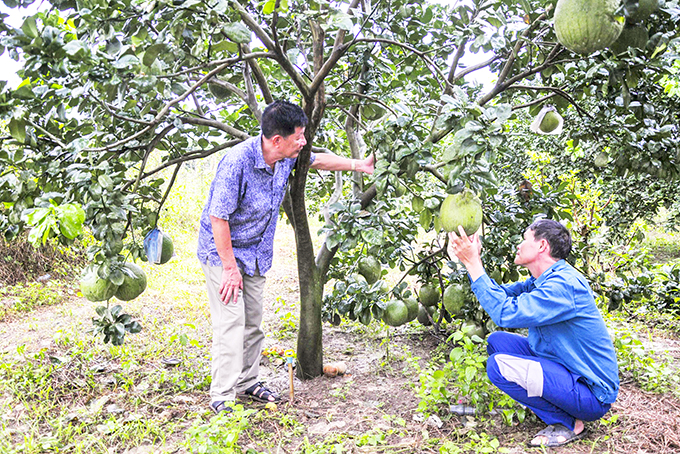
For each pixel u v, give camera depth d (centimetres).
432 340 460
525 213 370
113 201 252
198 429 245
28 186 257
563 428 271
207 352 424
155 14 216
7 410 320
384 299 389
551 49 306
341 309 370
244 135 338
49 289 643
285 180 310
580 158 605
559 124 306
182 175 1412
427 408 308
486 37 251
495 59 350
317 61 317
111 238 255
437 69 293
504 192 375
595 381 258
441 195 297
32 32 189
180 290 643
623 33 191
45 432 297
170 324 505
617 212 638
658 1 192
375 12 328
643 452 259
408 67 379
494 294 261
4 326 521
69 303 614
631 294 409
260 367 402
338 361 411
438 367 376
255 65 327
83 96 228
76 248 739
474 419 295
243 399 337
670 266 558
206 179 1360
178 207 1059
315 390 353
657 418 293
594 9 180
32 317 554
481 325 382
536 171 654
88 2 209
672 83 424
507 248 359
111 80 208
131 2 218
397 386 359
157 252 312
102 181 238
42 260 715
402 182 304
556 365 262
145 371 379
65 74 200
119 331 296
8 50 197
